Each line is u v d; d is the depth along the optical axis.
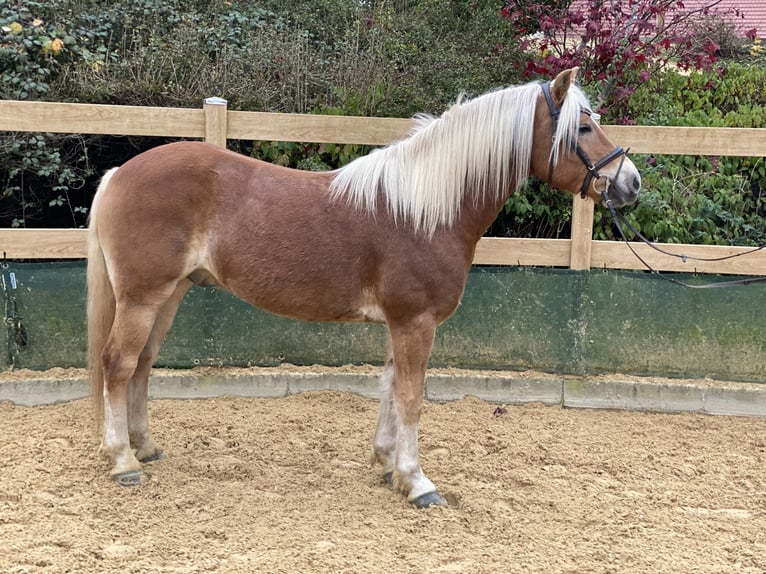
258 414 4.53
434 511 3.33
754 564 2.96
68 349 4.73
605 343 4.95
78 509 3.18
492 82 6.38
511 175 3.40
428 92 6.16
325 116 4.63
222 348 4.85
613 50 5.73
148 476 3.57
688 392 4.83
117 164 5.93
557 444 4.21
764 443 4.32
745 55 9.73
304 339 4.94
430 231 3.24
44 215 5.92
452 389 4.90
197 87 6.07
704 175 5.64
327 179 3.39
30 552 2.79
